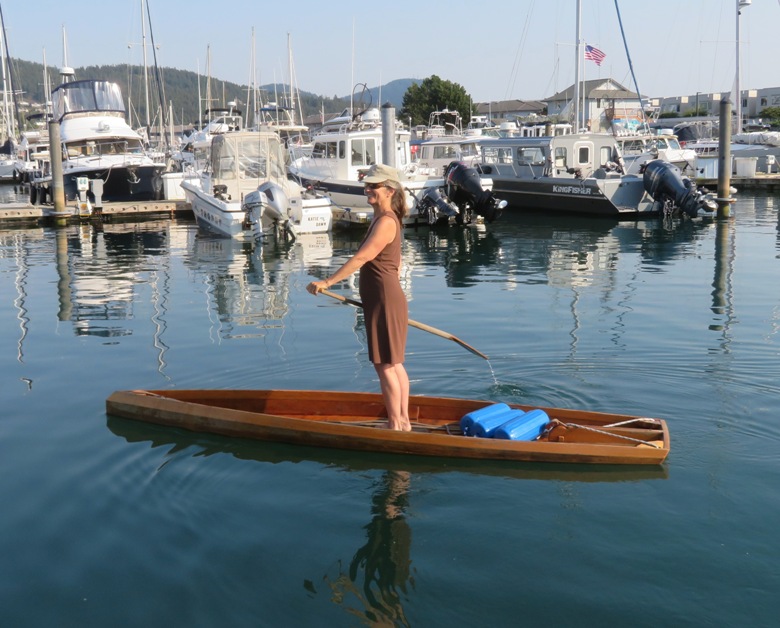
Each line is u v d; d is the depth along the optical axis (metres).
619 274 12.77
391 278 5.08
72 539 4.17
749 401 6.04
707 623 3.36
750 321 8.83
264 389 6.37
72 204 24.52
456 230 20.41
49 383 6.92
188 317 9.58
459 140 27.86
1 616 3.52
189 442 5.53
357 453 5.31
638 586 3.64
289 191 19.61
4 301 10.89
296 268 14.09
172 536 4.19
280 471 5.02
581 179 22.91
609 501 4.51
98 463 5.16
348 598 3.60
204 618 3.47
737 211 23.38
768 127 50.09
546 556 3.93
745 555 3.89
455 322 9.07
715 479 4.75
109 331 8.87
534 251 16.09
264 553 4.00
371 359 5.21
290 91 37.75
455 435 5.33
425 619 3.43
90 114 26.88
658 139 29.62
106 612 3.53
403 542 4.10
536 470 4.98
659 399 6.12
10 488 4.80
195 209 21.48
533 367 7.04
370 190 4.97
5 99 46.03
